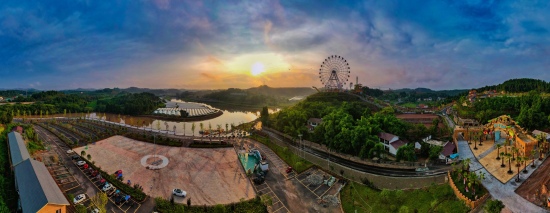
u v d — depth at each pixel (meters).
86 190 92.88
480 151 122.44
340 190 95.31
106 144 144.75
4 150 124.19
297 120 171.62
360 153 120.25
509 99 183.75
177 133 197.88
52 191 79.31
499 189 88.25
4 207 76.62
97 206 76.62
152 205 85.81
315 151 137.00
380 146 116.81
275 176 107.62
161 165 116.69
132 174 107.88
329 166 116.44
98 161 120.31
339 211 84.19
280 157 127.19
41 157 121.12
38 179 82.75
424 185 96.50
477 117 171.50
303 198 91.25
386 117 148.25
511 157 109.75
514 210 76.88
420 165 112.31
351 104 199.88
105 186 92.69
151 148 138.50
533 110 140.25
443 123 176.25
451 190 87.62
